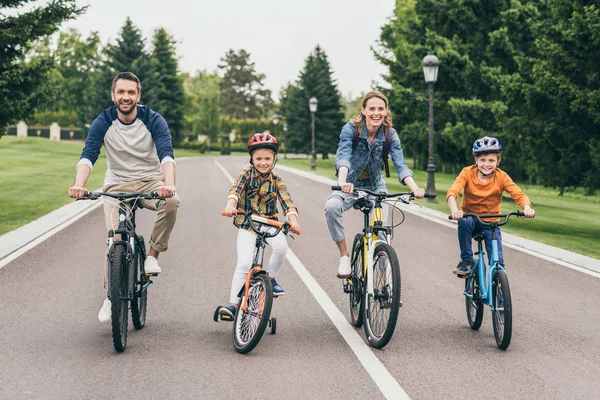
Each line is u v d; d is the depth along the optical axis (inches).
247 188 246.2
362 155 270.4
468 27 1097.4
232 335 253.8
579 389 201.9
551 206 1029.2
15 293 320.8
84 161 244.5
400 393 195.5
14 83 660.1
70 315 281.3
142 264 257.6
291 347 240.5
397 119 1195.9
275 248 245.6
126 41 2556.6
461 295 332.5
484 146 261.6
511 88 724.0
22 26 644.1
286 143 2657.5
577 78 638.5
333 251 458.0
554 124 657.0
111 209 254.2
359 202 262.8
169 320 275.4
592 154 620.7
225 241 493.7
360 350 237.6
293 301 312.3
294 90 2837.1
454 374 213.6
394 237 541.3
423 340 252.7
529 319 290.5
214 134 3503.9
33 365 217.2
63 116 3550.7
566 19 665.0
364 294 256.2
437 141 1128.8
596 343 253.1
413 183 256.7
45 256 422.9
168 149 249.6
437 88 1132.5
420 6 1160.2
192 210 706.8
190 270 382.6
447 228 602.9
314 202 824.3
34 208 704.4
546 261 442.3
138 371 212.4
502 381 207.9
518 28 1046.4
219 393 194.1
